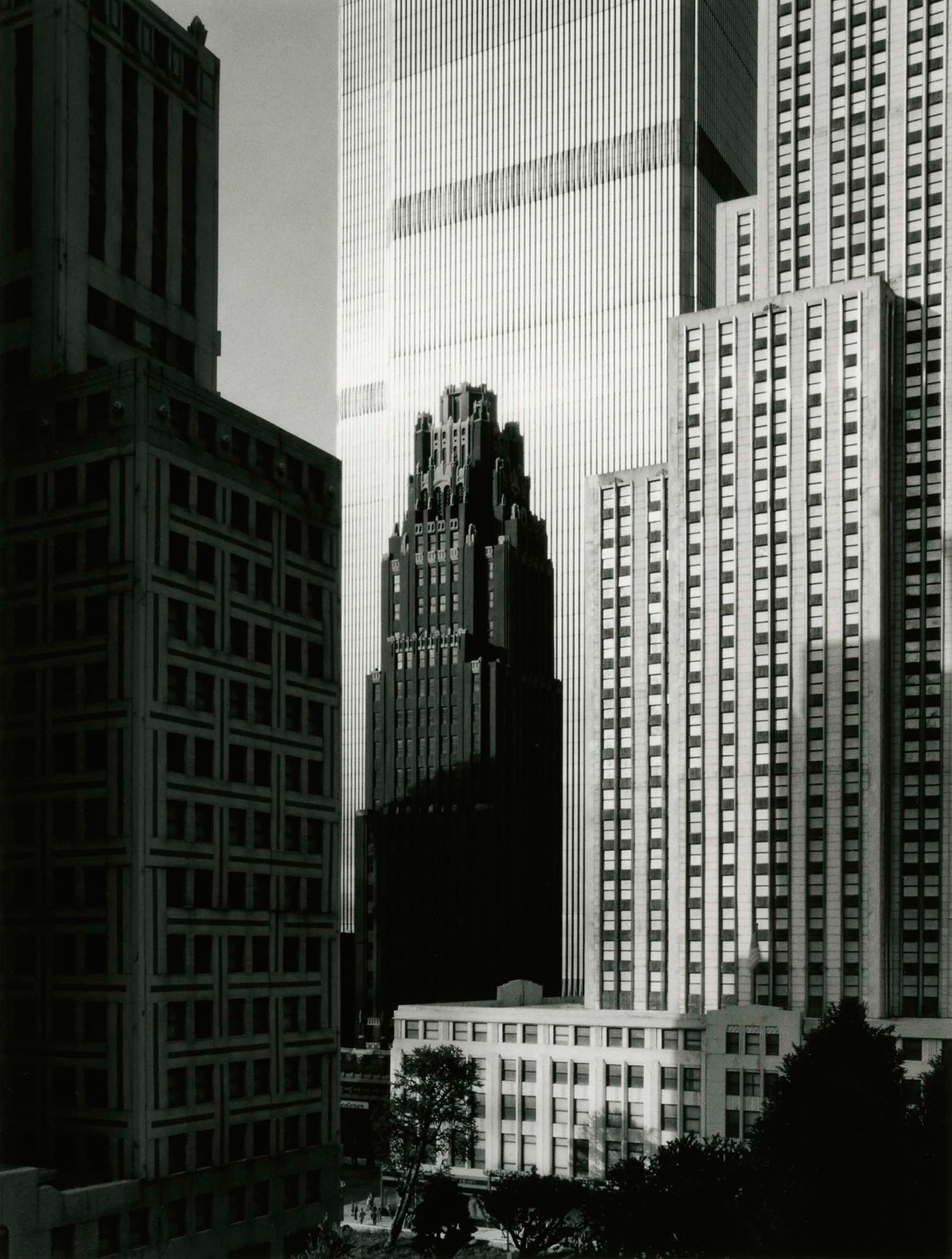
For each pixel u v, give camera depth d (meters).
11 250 110.88
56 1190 91.50
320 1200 114.81
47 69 109.88
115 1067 98.69
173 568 104.94
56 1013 101.62
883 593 167.50
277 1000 112.19
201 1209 101.94
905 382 172.12
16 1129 101.75
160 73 120.19
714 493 179.25
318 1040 116.56
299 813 116.69
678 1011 174.00
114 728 101.38
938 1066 116.38
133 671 100.88
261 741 112.62
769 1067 158.25
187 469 106.81
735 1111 159.50
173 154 121.44
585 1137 169.88
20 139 111.06
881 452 168.50
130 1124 97.56
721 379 180.00
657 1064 166.12
